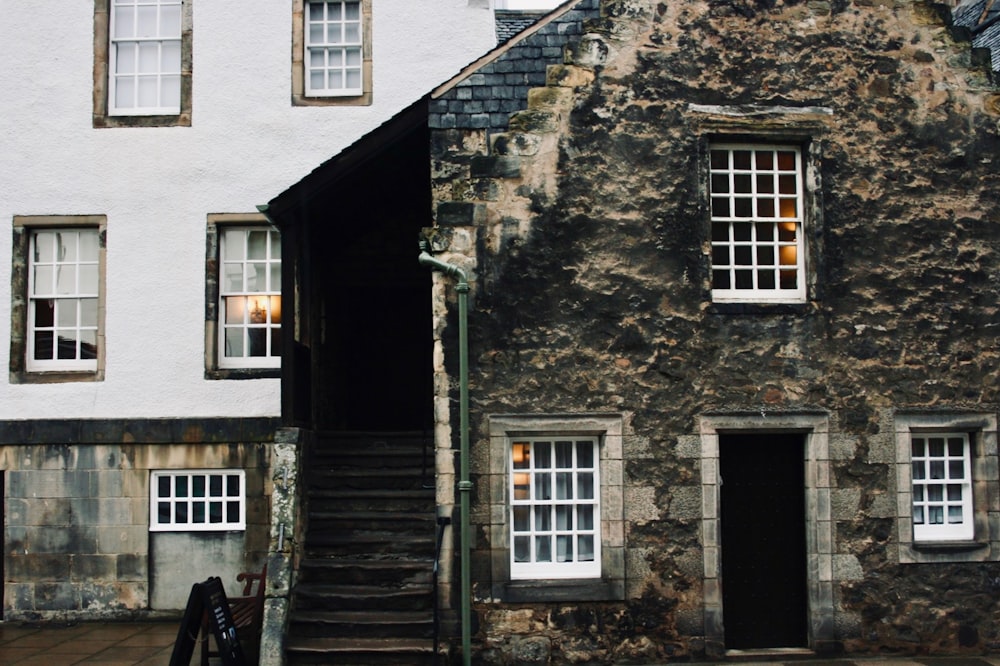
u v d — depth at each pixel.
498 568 8.91
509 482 9.11
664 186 9.30
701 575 9.05
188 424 11.53
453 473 8.98
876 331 9.38
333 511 10.12
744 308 9.29
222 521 11.52
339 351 12.52
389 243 12.64
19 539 11.47
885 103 9.56
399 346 13.38
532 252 9.19
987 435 9.39
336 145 11.97
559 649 8.90
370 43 12.15
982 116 9.66
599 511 9.15
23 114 11.90
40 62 11.97
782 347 9.30
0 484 11.59
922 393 9.36
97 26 12.03
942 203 9.54
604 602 8.95
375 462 10.70
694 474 9.13
